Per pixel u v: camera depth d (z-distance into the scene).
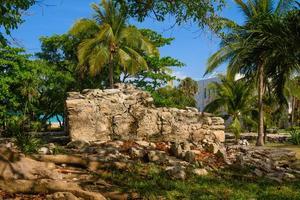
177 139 14.85
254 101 32.78
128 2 11.02
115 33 29.61
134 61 29.88
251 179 11.34
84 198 8.45
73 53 37.22
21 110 33.59
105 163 10.72
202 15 10.66
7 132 22.12
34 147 11.35
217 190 9.89
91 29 29.98
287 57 19.00
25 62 32.62
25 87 32.97
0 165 8.83
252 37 21.12
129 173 10.45
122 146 13.27
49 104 37.44
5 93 31.03
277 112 34.28
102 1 29.59
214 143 14.40
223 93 32.31
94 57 29.09
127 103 14.88
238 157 12.70
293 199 9.55
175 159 12.30
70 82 36.62
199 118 15.20
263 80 26.94
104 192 9.03
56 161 10.49
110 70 30.45
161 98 34.88
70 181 9.45
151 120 14.84
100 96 14.75
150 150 12.59
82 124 14.29
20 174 8.95
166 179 10.29
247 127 36.81
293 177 12.15
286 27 17.66
